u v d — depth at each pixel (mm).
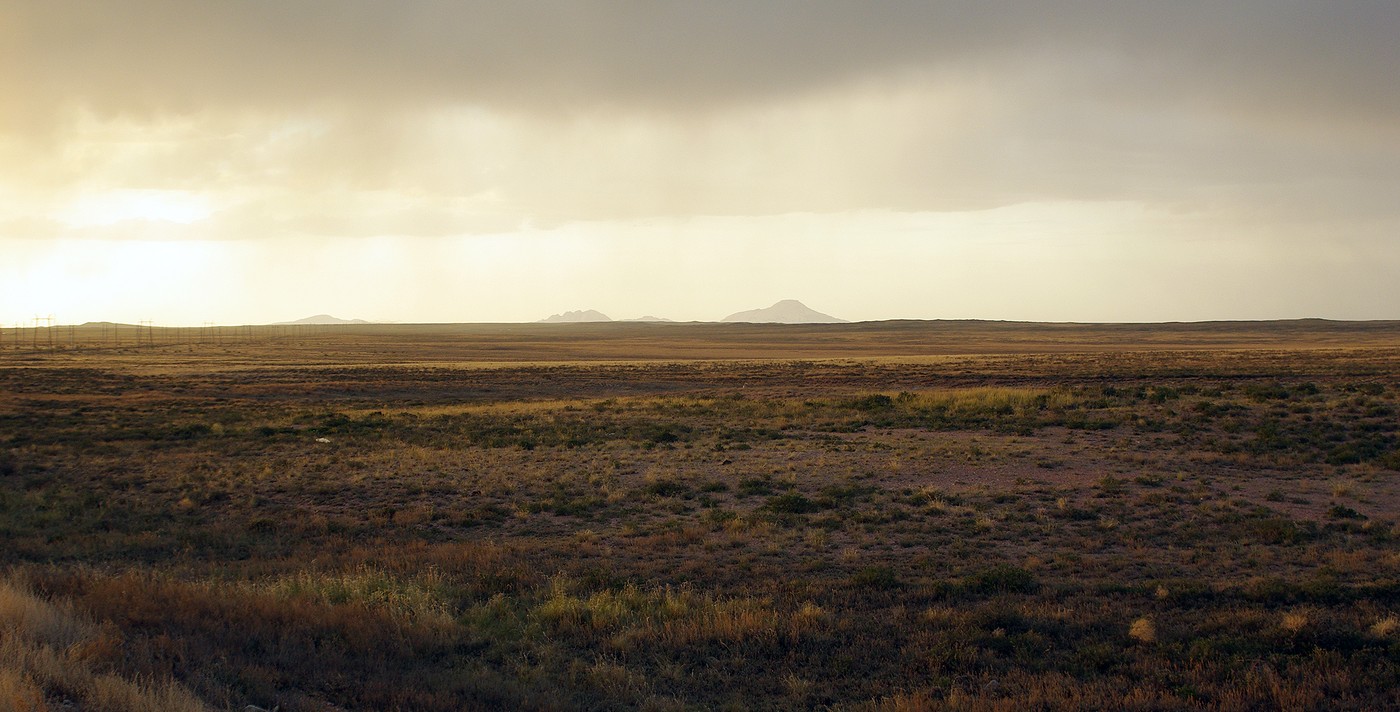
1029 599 12289
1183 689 8680
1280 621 10734
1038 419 35031
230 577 14312
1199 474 23125
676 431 35625
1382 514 17938
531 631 11102
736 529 17781
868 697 8984
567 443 31938
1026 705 8359
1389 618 10547
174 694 7098
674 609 11789
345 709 7980
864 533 17359
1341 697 8430
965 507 19703
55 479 25766
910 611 11828
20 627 8336
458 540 17906
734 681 9461
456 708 8172
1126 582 13266
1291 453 25547
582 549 16281
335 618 10555
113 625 9117
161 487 24266
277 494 23250
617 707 8633
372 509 21172
